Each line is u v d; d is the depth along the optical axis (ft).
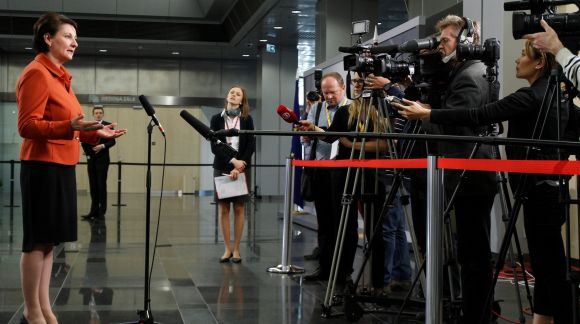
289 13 44.70
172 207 45.32
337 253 13.46
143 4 54.44
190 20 56.03
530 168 7.77
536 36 8.04
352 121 14.61
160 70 63.67
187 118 11.01
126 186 62.95
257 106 61.41
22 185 11.00
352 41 36.83
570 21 8.00
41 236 10.86
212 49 59.21
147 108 12.24
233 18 51.62
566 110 9.58
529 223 9.58
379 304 12.94
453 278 13.28
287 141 59.06
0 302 14.26
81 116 10.57
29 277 10.96
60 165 11.07
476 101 10.22
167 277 17.78
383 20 34.88
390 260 15.10
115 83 62.95
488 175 9.98
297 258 21.53
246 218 37.27
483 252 10.11
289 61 58.44
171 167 63.57
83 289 16.02
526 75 9.76
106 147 35.68
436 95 11.23
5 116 59.88
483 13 20.20
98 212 35.70
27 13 53.67
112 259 20.90
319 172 17.19
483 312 9.54
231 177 20.24
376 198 13.15
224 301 14.71
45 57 11.20
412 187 14.87
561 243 9.51
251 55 62.75
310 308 13.99
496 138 7.71
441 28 11.24
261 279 17.47
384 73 11.88
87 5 53.98
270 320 12.92
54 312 13.60
